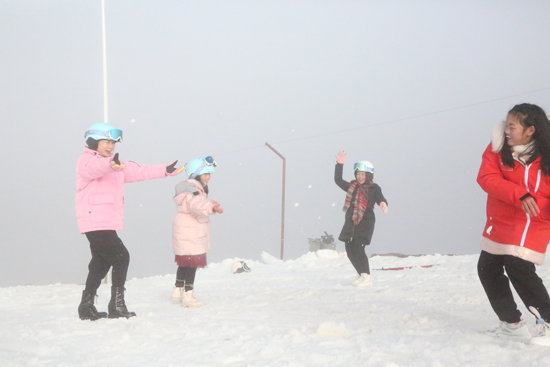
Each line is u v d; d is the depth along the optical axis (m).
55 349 3.63
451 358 2.98
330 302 5.47
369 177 7.44
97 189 4.92
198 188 5.80
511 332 3.43
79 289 8.29
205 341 3.72
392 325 4.08
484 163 3.48
